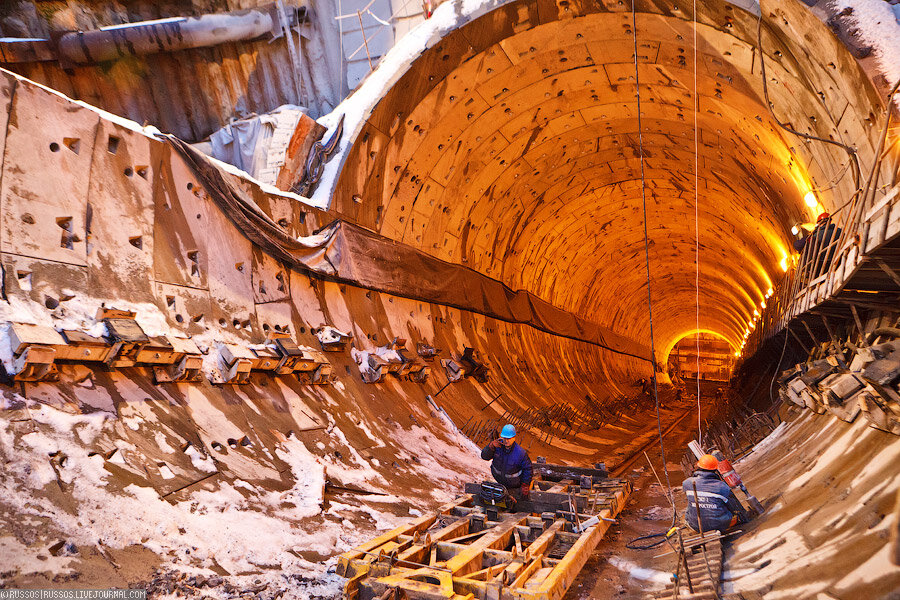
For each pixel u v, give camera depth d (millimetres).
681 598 4242
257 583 4441
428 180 12227
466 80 10547
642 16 8711
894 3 5656
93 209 6375
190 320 7188
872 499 4031
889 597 2932
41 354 4918
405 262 12141
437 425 10984
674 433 20250
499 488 6574
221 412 6688
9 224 5508
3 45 8992
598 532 6066
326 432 7992
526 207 16406
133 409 5684
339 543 5570
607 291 28797
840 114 6836
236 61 11203
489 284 16359
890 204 4105
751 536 5309
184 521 4867
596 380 27469
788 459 7203
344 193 10422
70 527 4148
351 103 10180
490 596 4082
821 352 9711
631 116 12766
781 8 6504
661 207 19594
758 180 12672
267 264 8836
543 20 9375
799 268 9555
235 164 10688
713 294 34000
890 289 5977
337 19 11672
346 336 9656
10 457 4336
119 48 9719
